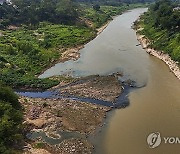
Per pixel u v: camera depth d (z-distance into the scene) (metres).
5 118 49.53
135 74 81.56
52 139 52.44
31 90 72.50
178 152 48.44
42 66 87.94
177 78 77.88
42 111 61.00
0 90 57.34
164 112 60.78
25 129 54.50
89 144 51.06
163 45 100.38
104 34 132.75
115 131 54.78
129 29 142.88
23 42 102.69
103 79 77.62
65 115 59.97
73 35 122.75
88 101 66.31
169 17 111.25
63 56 98.62
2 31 126.81
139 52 102.50
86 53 102.25
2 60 86.25
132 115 60.06
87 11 188.25
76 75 81.50
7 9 150.38
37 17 149.38
